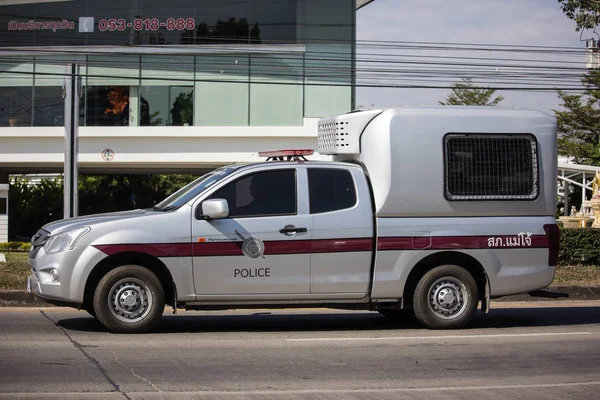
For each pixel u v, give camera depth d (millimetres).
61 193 38656
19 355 7855
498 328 10312
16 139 29344
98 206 43188
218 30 28734
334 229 9375
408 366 7672
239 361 7742
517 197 9867
